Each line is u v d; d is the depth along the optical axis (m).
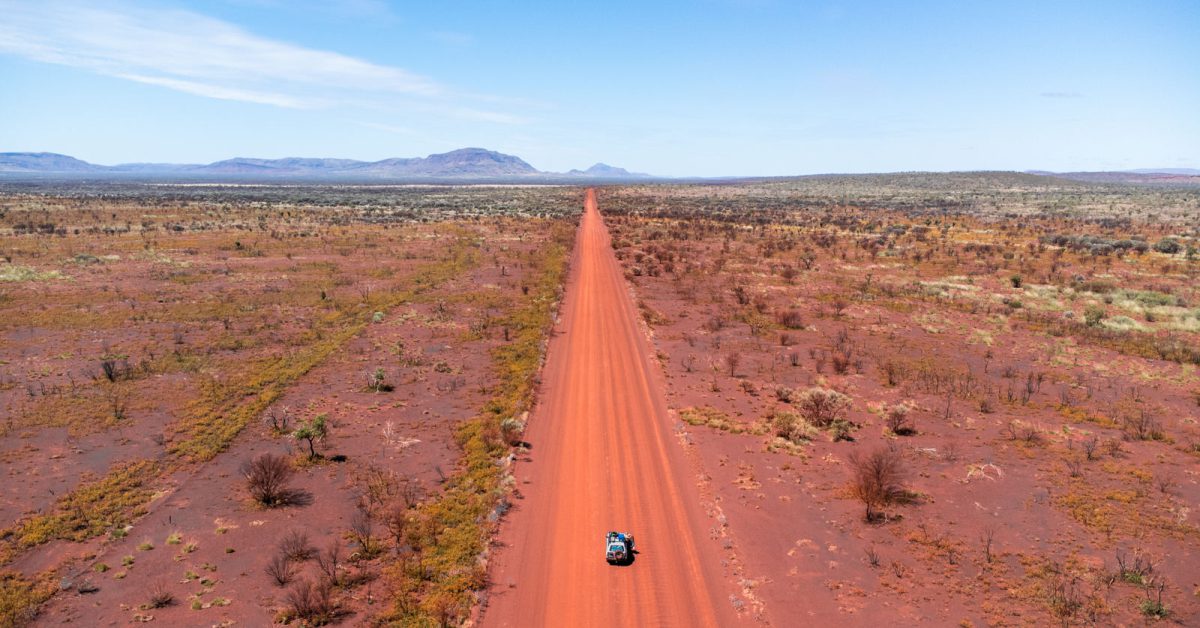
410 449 31.42
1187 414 37.09
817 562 22.98
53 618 19.30
